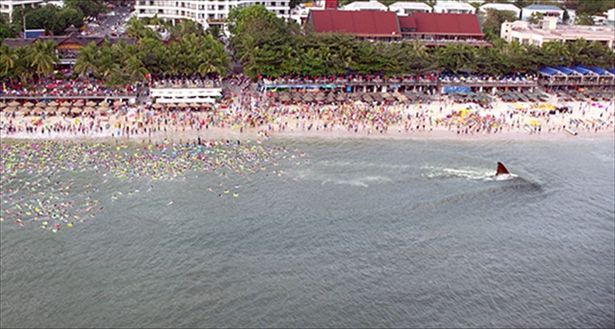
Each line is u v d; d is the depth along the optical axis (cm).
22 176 13100
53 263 10119
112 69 17550
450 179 13962
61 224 11288
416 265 10569
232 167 14100
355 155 15200
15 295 9319
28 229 11075
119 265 10150
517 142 16775
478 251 11088
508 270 10556
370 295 9712
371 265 10500
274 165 14325
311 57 18975
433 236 11512
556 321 9319
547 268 10675
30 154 14212
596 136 17562
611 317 9450
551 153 16100
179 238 11019
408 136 16725
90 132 15625
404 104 18900
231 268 10212
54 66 19300
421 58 19900
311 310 9288
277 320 9038
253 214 11969
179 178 13400
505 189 13575
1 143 14750
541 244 11438
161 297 9425
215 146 15262
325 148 15562
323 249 10888
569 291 10062
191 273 10031
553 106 19000
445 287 10006
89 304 9200
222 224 11550
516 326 9162
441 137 16800
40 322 8794
